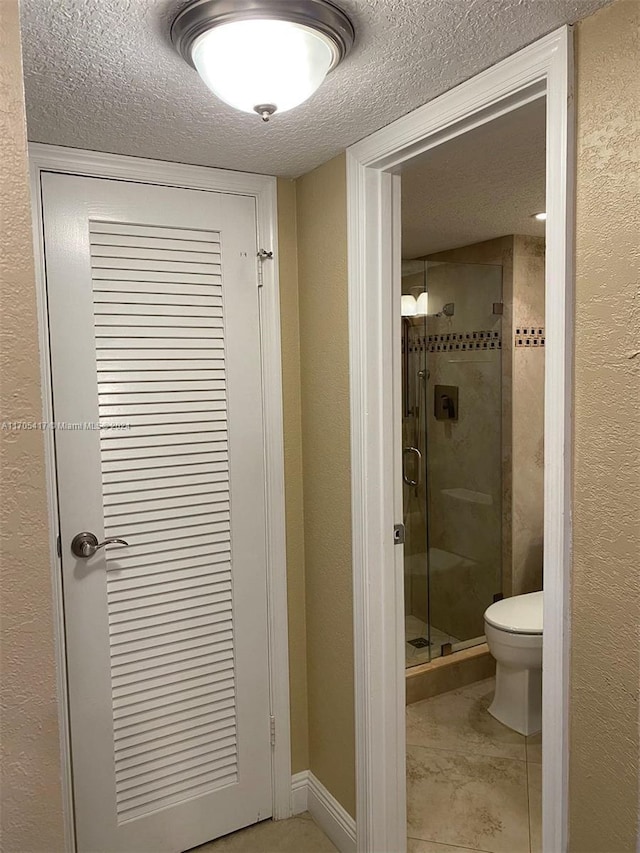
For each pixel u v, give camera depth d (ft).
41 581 2.43
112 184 6.12
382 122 5.35
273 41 3.68
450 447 10.94
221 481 6.82
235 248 6.72
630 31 3.53
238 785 7.16
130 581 6.43
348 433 6.36
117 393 6.24
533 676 8.89
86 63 4.17
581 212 3.88
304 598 7.39
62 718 6.17
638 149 3.53
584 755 4.08
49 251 5.89
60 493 6.04
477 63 4.34
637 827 3.75
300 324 7.09
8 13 2.28
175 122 5.28
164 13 3.57
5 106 2.28
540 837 6.98
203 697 6.90
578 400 3.97
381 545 6.27
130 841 6.60
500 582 10.70
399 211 6.07
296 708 7.45
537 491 10.71
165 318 6.43
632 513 3.68
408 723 9.21
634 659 3.72
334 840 6.99
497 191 7.55
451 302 10.43
